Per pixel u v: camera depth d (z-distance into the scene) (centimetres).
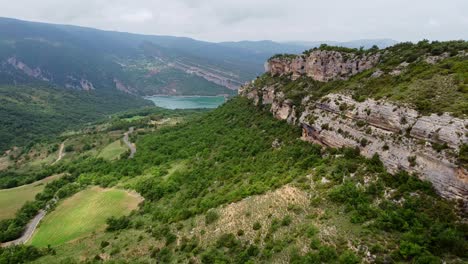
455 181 3481
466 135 3531
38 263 6322
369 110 5038
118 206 8956
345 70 8450
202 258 4344
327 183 4716
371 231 3556
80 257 6094
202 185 7775
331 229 3791
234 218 4959
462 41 6269
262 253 3938
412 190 3850
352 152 5041
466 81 4334
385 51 7612
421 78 5028
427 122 4022
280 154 7069
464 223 3297
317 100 6975
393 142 4397
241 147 9162
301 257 3578
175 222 5953
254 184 5912
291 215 4341
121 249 5825
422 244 3228
